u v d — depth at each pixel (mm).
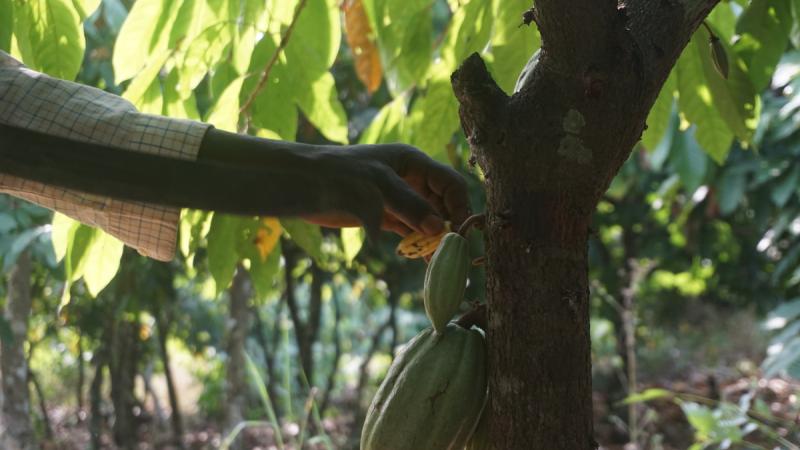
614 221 5414
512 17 1812
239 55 1896
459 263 1105
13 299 3738
